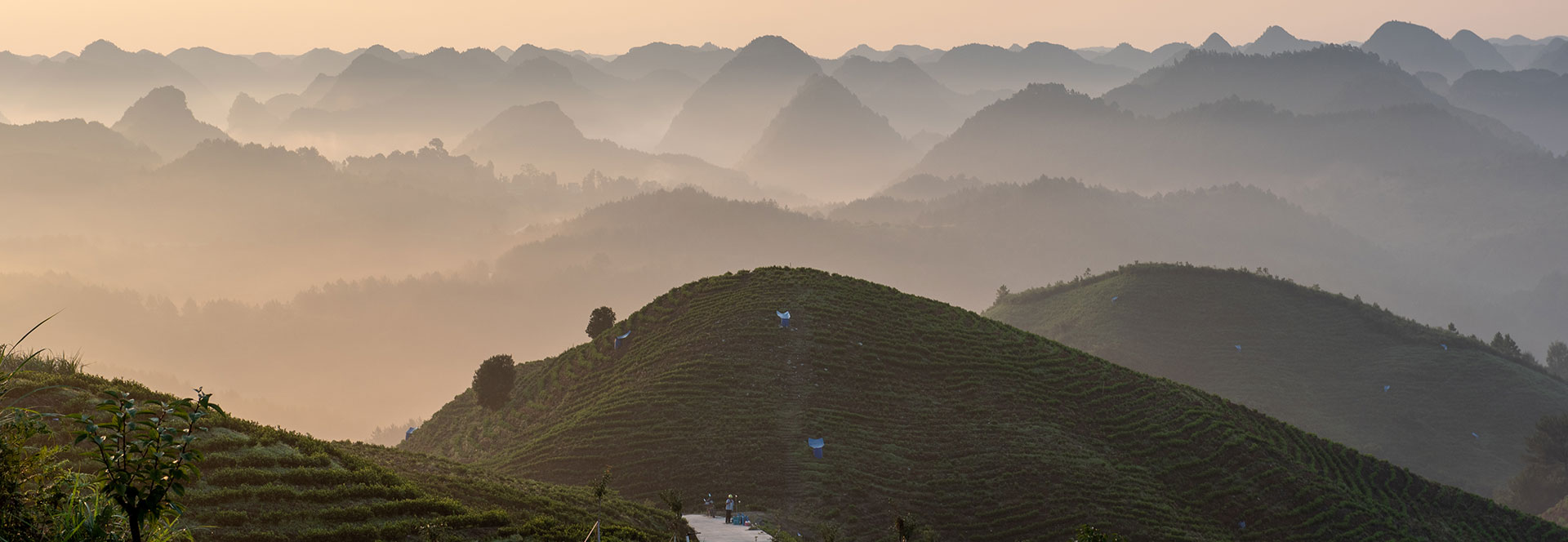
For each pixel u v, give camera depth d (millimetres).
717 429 84562
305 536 33844
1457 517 83375
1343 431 194000
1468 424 190250
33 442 29812
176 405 11766
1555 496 145875
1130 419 90000
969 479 78062
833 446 81875
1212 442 85875
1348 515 76562
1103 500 74938
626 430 86188
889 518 71812
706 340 101938
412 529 36844
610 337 113938
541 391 108750
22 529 10859
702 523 63719
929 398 91312
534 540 39719
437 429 117125
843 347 98875
